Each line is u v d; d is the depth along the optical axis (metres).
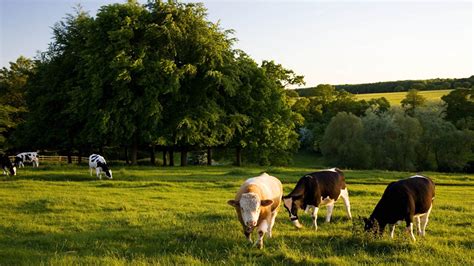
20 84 63.28
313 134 75.75
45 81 42.59
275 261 9.13
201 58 39.47
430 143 57.78
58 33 44.44
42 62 45.94
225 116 41.72
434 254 9.55
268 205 10.30
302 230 12.20
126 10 38.91
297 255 9.45
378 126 57.56
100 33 38.16
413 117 60.69
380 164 56.25
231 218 14.15
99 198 18.92
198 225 12.84
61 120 42.84
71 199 18.20
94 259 9.45
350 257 9.41
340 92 79.81
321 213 15.31
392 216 10.97
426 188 11.29
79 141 42.78
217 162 64.38
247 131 44.28
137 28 37.94
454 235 11.78
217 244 10.63
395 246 10.22
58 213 15.56
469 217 14.95
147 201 18.77
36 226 13.19
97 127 36.53
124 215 15.03
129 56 36.62
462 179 31.47
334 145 57.59
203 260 9.28
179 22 39.81
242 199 10.20
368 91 142.50
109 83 37.38
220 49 40.81
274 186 11.85
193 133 38.69
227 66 41.56
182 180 27.59
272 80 49.06
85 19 43.59
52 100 41.62
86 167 36.94
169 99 39.44
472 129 64.44
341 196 13.84
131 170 34.50
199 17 41.34
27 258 9.77
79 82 38.47
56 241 11.34
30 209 16.34
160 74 37.25
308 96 91.94
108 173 28.92
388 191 11.13
